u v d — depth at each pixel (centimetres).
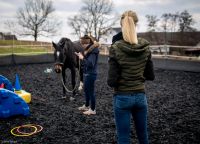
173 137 488
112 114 644
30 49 3988
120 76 280
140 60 280
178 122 583
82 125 561
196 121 590
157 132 516
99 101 798
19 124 569
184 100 816
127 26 279
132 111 293
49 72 1513
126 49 272
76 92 935
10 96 602
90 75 593
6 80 738
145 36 5106
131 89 278
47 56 2102
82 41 572
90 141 471
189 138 483
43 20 5797
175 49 3906
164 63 1708
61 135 502
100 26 5253
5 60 1884
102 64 2012
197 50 3556
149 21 5031
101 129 534
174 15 4894
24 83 1134
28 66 1833
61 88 1019
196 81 1207
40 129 534
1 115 597
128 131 287
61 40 778
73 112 664
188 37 4862
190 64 1570
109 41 5116
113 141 470
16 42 5122
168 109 702
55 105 742
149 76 296
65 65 802
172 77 1343
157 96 879
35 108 708
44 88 1019
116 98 285
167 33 5031
